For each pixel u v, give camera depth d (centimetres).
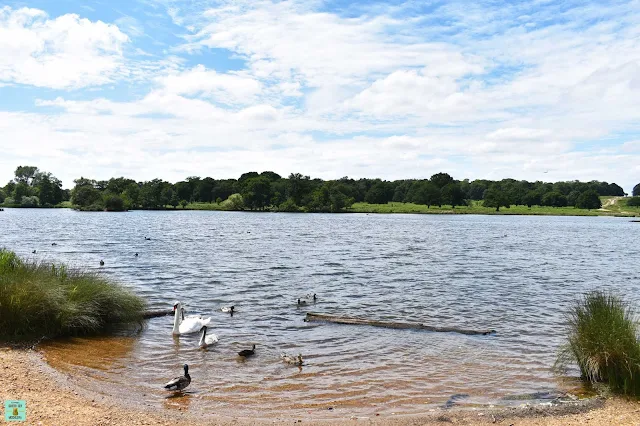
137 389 1250
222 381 1344
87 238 6419
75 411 1025
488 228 10662
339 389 1301
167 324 1953
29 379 1196
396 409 1169
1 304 1541
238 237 7062
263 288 2848
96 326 1762
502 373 1438
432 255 4912
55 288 1684
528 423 1086
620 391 1276
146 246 5412
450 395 1266
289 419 1094
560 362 1467
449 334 1880
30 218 12106
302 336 1831
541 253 5309
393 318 2148
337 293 2741
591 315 1430
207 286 2875
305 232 8425
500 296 2705
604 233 9275
